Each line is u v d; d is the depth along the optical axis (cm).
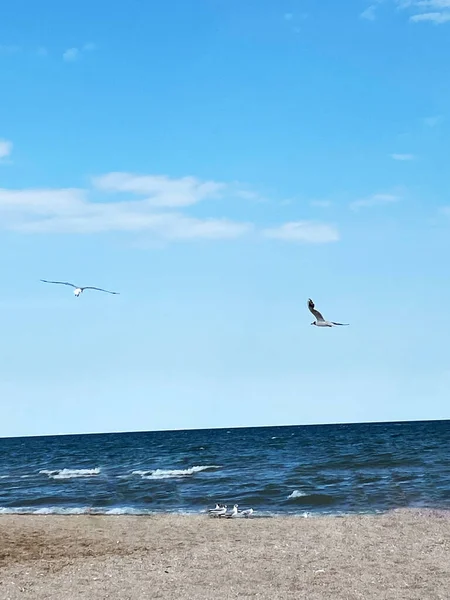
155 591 1894
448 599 1744
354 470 5197
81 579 2047
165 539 2686
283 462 6334
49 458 9156
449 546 2359
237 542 2578
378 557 2227
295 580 1972
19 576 2102
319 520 3064
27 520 3244
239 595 1838
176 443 12575
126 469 6444
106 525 3055
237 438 14225
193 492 4250
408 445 8325
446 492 3731
